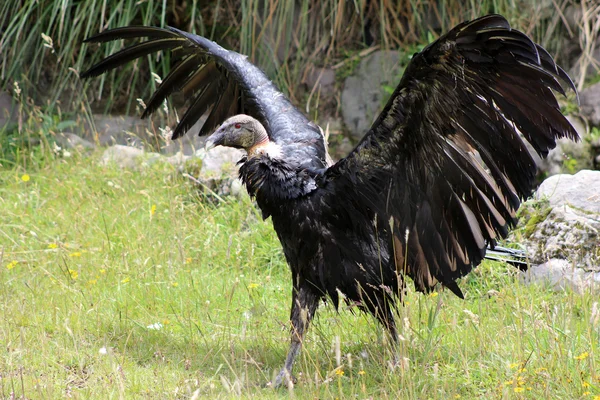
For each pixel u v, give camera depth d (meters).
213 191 13.96
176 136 12.20
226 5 18.69
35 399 8.16
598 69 16.42
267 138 9.64
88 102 18.00
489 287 10.99
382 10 17.53
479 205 8.91
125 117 17.97
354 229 9.07
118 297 10.96
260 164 9.26
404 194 8.95
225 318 10.55
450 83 8.12
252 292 11.27
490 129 8.48
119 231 12.89
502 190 8.77
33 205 14.04
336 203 9.00
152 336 9.99
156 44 11.62
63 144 16.86
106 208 13.67
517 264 10.36
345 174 8.89
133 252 12.16
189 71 11.79
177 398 8.52
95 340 9.90
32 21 18.08
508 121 9.07
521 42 7.57
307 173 9.12
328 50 18.20
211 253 12.41
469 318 9.82
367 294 9.26
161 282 11.33
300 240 9.20
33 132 16.88
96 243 12.59
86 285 11.28
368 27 18.53
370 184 8.90
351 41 18.53
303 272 9.33
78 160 16.02
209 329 10.33
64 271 11.50
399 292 9.09
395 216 9.04
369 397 8.25
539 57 7.36
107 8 18.03
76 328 10.02
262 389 8.82
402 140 8.59
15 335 9.62
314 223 9.08
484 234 9.04
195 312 10.71
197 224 13.19
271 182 9.17
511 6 17.14
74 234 12.83
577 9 17.02
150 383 8.76
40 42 17.83
